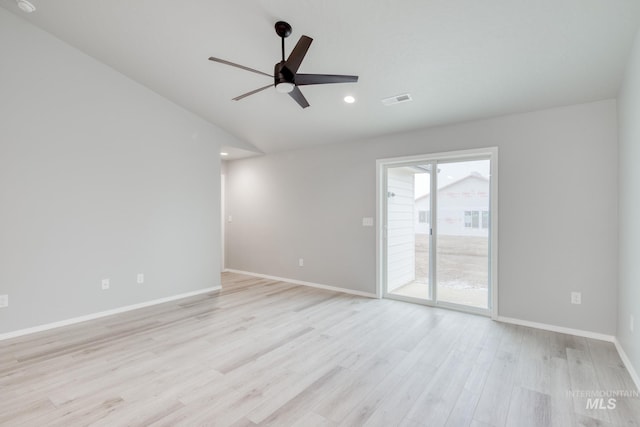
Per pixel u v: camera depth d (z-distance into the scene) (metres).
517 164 3.56
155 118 4.38
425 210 4.31
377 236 4.67
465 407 2.06
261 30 2.88
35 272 3.35
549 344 3.01
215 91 4.16
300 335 3.24
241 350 2.89
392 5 2.39
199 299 4.59
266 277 6.08
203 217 4.96
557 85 3.01
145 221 4.27
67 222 3.58
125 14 3.04
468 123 3.90
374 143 4.70
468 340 3.12
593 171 3.16
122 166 4.05
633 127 2.41
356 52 2.95
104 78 3.88
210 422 1.90
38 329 3.35
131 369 2.53
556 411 2.01
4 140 3.16
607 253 3.09
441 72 3.06
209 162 5.04
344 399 2.14
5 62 3.17
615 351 2.85
